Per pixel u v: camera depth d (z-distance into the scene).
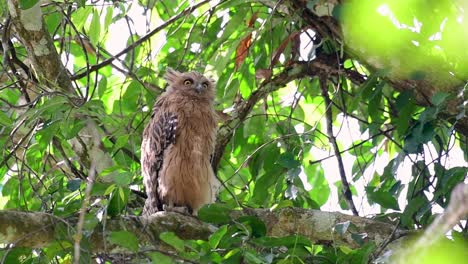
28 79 12.34
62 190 12.12
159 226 10.45
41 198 11.70
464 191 5.23
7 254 9.69
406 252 6.11
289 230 11.06
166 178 12.78
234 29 13.49
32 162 13.11
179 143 12.79
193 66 15.16
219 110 14.16
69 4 13.00
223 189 14.86
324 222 11.06
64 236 9.50
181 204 12.89
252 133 14.67
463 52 11.06
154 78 15.80
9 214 9.44
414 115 12.72
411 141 11.70
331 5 12.28
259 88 13.90
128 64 15.66
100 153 12.39
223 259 9.42
